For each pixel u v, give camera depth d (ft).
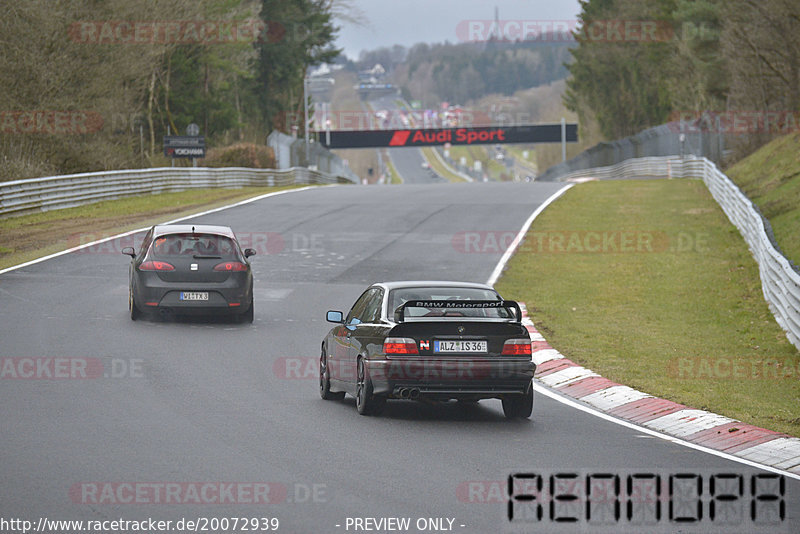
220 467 103.50
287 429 124.57
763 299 257.14
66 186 475.31
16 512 86.07
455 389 131.64
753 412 142.92
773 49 579.89
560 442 120.57
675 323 232.94
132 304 217.36
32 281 270.67
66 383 151.84
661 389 159.02
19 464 102.99
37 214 440.86
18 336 193.16
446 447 116.26
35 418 127.34
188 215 449.06
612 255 338.95
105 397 142.10
